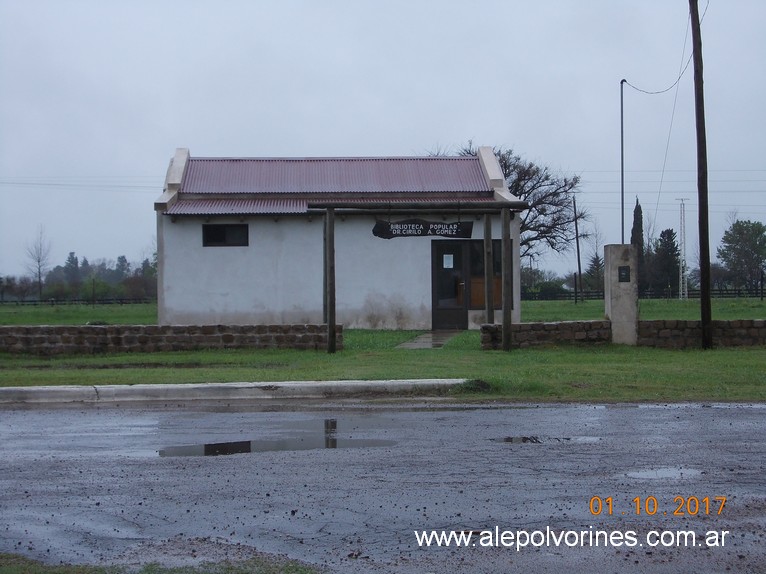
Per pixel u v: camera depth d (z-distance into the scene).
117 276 107.31
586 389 12.70
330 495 7.06
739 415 10.69
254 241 26.69
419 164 30.36
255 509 6.70
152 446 9.05
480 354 17.17
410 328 26.62
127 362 16.62
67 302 59.53
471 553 5.73
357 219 26.72
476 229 26.77
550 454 8.46
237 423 10.40
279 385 12.70
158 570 5.41
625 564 5.54
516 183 59.78
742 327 18.88
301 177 29.25
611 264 18.81
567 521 6.37
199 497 7.04
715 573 5.39
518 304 26.78
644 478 7.53
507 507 6.70
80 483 7.51
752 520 6.39
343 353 17.69
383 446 8.92
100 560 5.62
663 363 15.64
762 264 79.50
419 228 20.91
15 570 5.41
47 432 9.88
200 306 26.59
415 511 6.61
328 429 9.92
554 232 61.41
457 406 11.59
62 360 17.20
